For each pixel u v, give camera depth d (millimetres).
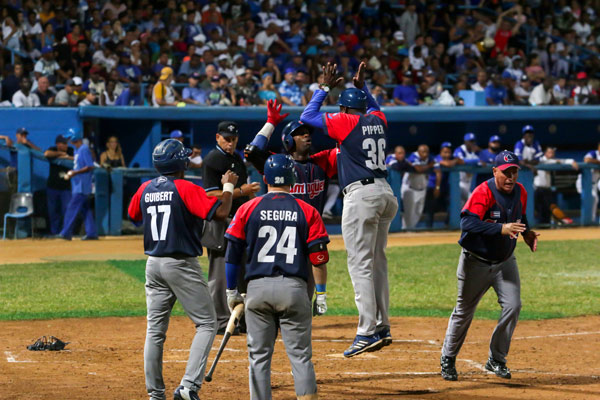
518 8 88562
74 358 28484
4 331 33062
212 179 30703
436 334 33688
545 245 59125
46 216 60344
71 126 62844
